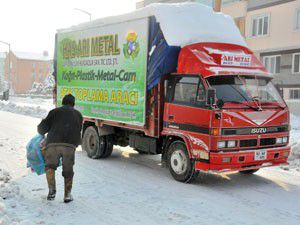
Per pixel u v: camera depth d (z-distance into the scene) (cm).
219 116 727
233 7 2831
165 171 920
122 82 940
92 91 1053
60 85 1215
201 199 701
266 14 2606
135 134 961
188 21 853
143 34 876
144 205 661
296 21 2420
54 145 650
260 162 779
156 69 837
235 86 782
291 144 1100
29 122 1978
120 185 786
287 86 2506
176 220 591
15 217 579
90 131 1072
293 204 682
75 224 567
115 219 591
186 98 789
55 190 670
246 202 689
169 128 826
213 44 842
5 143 1255
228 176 884
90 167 950
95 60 1041
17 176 830
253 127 766
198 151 756
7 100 4481
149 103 868
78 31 1117
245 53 863
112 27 977
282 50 2520
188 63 795
